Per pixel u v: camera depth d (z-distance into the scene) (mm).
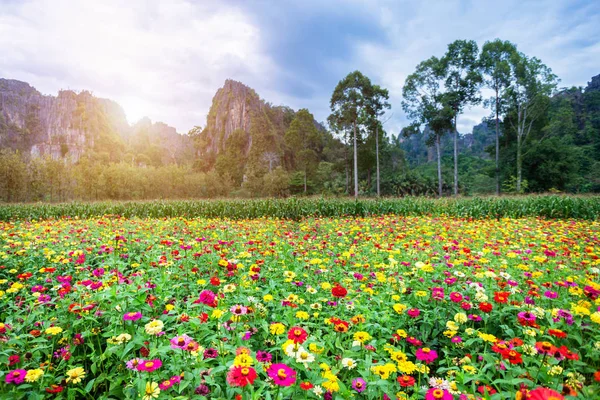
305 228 9547
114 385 2285
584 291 3023
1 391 2197
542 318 2914
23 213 16672
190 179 67250
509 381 2094
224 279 4180
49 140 152375
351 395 2053
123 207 17891
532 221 11547
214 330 2836
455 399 2092
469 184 58000
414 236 7621
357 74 44000
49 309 3391
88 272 4758
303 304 3373
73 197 52500
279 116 154375
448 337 2992
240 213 16812
